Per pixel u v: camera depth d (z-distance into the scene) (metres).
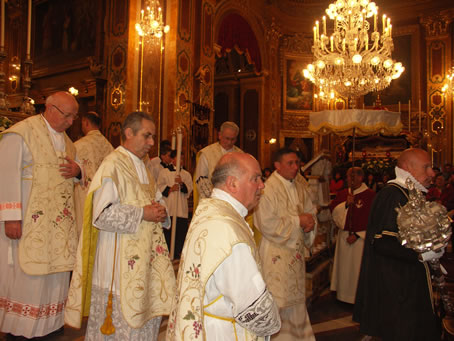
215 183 1.86
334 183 11.43
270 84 18.77
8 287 3.24
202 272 1.56
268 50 18.59
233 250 1.58
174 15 10.32
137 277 2.54
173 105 10.12
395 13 18.69
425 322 2.54
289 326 3.32
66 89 13.84
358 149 16.88
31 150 3.21
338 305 4.97
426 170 2.74
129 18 10.41
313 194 5.44
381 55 9.34
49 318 3.26
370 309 2.73
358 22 9.46
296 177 3.80
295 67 19.67
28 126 3.26
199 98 11.23
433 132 17.33
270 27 18.70
